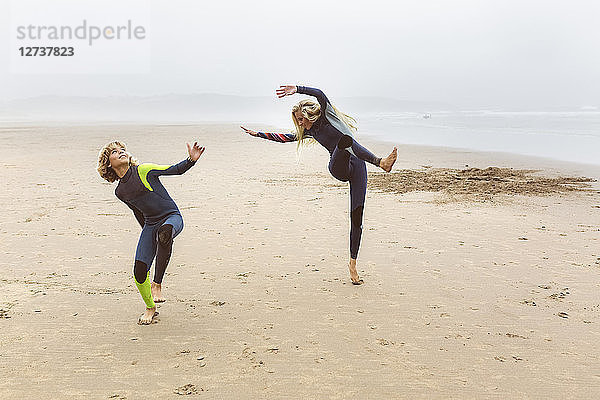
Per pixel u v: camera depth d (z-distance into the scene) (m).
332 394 3.30
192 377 3.51
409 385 3.42
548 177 13.38
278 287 5.39
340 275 5.79
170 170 4.39
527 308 4.80
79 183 12.66
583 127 35.72
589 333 4.25
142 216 4.65
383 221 8.49
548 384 3.45
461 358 3.81
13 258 6.38
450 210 9.39
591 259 6.33
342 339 4.14
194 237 7.46
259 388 3.37
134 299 5.04
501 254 6.57
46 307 4.80
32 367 3.65
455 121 52.59
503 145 22.72
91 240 7.31
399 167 15.69
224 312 4.71
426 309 4.78
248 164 16.80
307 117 5.18
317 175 14.21
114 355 3.84
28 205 9.84
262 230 7.89
